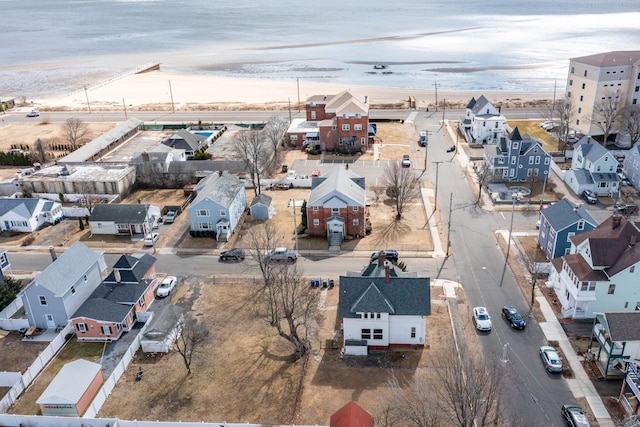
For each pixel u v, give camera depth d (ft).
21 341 192.34
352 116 368.68
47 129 460.55
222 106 509.35
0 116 508.12
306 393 160.66
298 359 176.14
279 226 271.28
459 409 134.51
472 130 392.47
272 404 156.66
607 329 160.66
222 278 226.17
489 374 146.41
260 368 172.35
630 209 264.72
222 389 163.53
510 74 648.38
